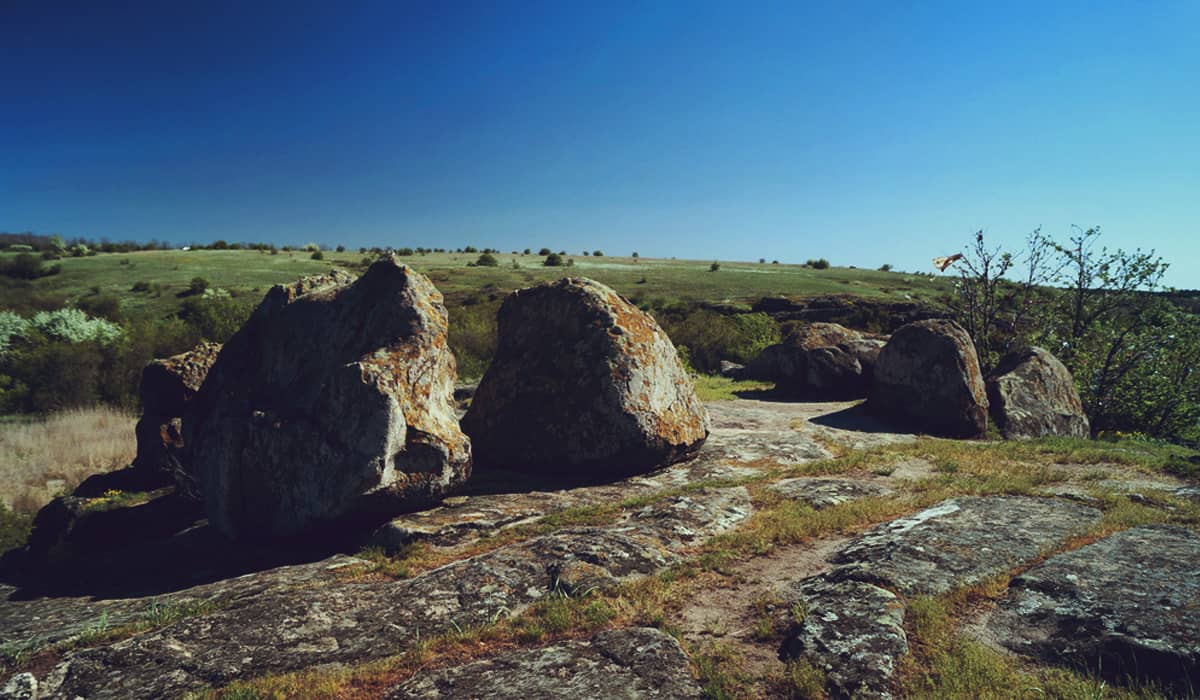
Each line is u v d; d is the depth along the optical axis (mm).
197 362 14180
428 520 8516
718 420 16047
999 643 4984
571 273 76688
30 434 19375
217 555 8727
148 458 13266
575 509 9023
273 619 5676
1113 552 6301
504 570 6562
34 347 27391
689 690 4441
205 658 5082
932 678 4516
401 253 113688
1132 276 22094
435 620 5676
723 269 93000
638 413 10695
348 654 5188
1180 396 20047
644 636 5168
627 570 6594
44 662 5207
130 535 10703
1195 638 4582
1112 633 4793
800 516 8242
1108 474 10523
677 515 8266
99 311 40969
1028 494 8812
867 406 18000
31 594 7832
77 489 12820
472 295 52344
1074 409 17297
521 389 11602
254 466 8969
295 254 97188
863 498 9055
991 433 15492
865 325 42594
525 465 11289
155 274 64438
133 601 6957
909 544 6703
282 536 8773
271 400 9602
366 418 8406
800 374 21609
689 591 6242
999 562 6266
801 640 4992
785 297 54562
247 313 31125
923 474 10734
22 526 12086
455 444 9047
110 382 24516
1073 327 23328
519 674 4680
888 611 5258
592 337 11250
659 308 47719
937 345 15945
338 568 7422
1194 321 21562
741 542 7410
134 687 4715
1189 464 10781
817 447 13109
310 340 10078
